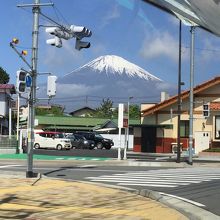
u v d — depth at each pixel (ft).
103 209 34.65
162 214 32.83
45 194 42.83
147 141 152.87
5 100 201.87
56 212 32.94
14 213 32.30
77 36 56.44
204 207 37.04
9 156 108.99
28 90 63.10
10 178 58.13
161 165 90.33
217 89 145.28
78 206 36.04
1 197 40.40
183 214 33.42
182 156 131.64
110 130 221.05
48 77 63.31
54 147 154.20
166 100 152.15
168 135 151.23
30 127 61.11
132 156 123.34
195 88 145.38
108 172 70.28
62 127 248.73
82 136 170.40
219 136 143.74
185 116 149.48
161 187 50.90
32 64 61.46
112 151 150.51
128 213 32.94
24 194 42.57
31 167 61.00
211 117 145.18
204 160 112.27
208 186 51.96
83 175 65.00
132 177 62.03
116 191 46.39
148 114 155.22
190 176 63.77
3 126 204.54
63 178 60.18
